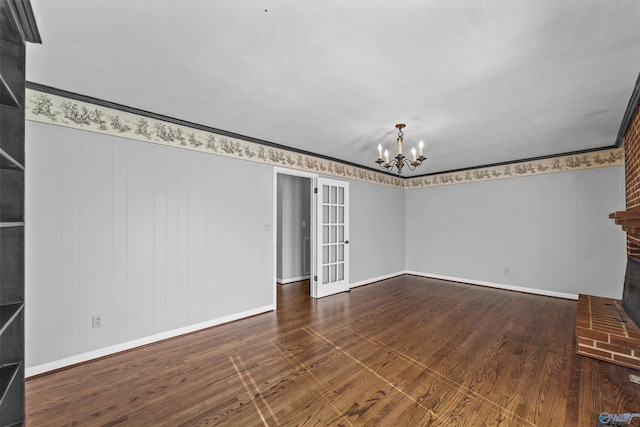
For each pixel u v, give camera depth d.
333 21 1.52
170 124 2.99
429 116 2.86
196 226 3.18
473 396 1.95
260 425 1.69
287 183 5.75
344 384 2.11
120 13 1.45
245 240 3.62
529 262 4.75
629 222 2.22
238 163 3.56
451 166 5.39
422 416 1.76
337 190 4.92
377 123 3.07
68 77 2.13
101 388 2.07
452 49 1.77
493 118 2.90
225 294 3.41
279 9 1.43
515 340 2.87
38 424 1.70
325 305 4.13
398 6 1.41
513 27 1.56
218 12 1.45
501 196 5.07
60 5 1.39
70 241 2.40
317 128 3.26
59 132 2.35
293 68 2.00
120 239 2.66
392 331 3.12
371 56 1.85
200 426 1.68
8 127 1.36
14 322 1.36
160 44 1.73
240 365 2.40
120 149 2.67
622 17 1.46
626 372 2.23
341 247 4.98
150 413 1.80
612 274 3.99
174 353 2.62
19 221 1.39
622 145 3.74
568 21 1.50
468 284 5.45
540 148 4.09
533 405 1.85
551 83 2.18
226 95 2.43
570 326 3.25
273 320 3.50
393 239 6.17
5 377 1.28
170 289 2.97
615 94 2.36
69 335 2.38
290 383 2.12
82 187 2.46
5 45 1.36
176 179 3.03
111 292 2.60
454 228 5.70
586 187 4.20
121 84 2.24
